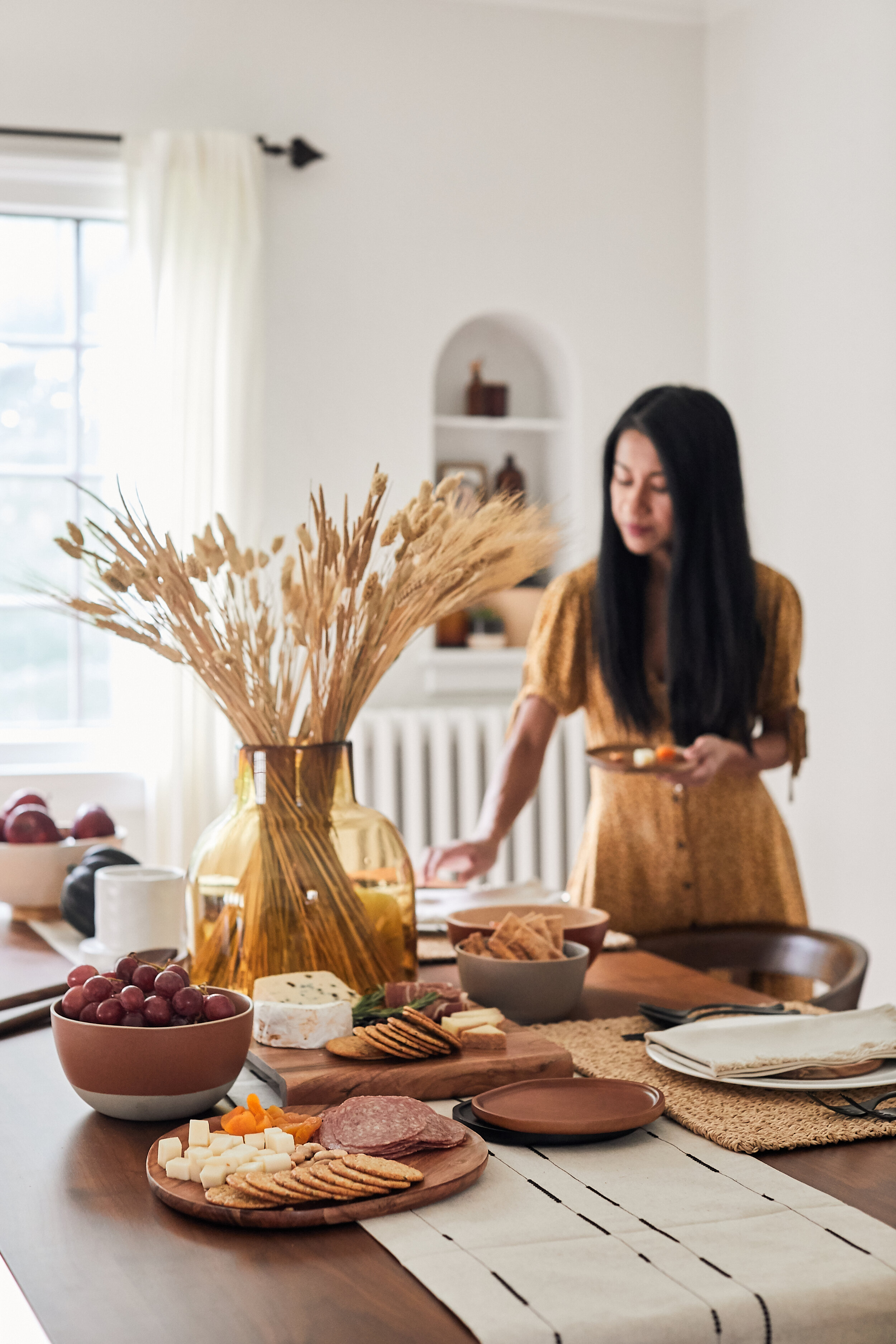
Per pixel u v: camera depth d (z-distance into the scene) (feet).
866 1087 3.05
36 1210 2.44
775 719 6.15
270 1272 2.15
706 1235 2.26
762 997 4.15
